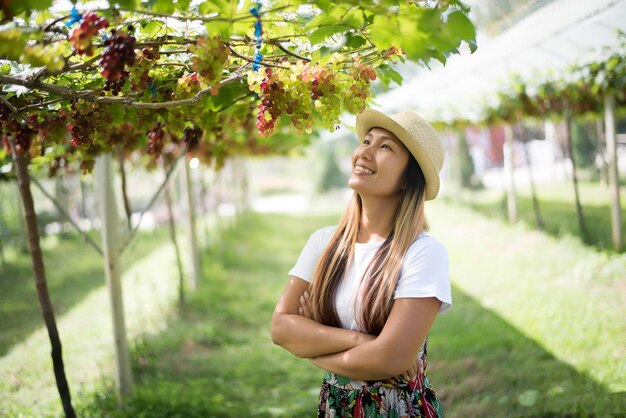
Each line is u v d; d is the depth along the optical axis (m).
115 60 1.64
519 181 20.92
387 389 1.89
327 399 1.99
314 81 1.92
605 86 7.29
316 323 1.97
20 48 1.49
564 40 7.04
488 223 12.02
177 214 18.56
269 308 7.94
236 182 17.44
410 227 1.95
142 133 2.95
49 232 13.71
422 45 1.58
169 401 4.36
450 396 4.30
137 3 1.53
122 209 14.85
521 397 3.91
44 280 3.26
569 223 9.93
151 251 12.42
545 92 8.76
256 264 11.38
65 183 12.47
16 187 11.02
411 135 1.94
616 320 5.19
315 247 2.19
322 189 28.95
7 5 1.45
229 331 6.77
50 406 4.26
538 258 8.21
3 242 11.69
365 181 2.00
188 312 7.32
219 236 11.55
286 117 3.46
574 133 18.38
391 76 2.63
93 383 4.80
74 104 2.18
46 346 5.85
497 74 9.64
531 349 4.96
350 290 1.97
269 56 2.15
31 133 2.46
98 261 11.09
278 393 4.89
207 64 1.74
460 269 8.57
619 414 3.31
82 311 7.30
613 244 8.00
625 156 18.61
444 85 11.16
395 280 1.87
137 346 5.37
